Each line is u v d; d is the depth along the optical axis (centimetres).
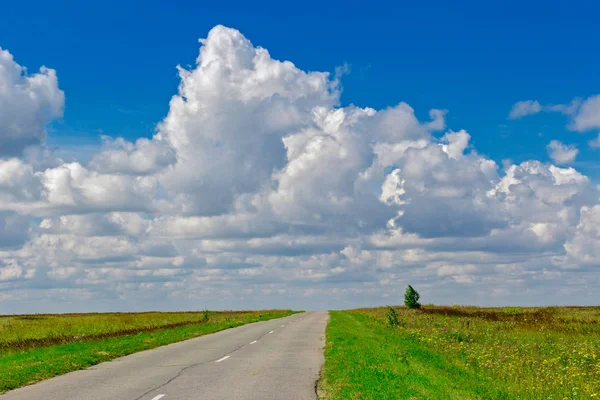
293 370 1677
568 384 1566
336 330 3403
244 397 1218
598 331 3294
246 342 2803
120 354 2189
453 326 3547
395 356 1958
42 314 8962
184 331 3666
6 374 1562
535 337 2925
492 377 1680
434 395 1224
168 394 1260
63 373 1650
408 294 6091
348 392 1230
